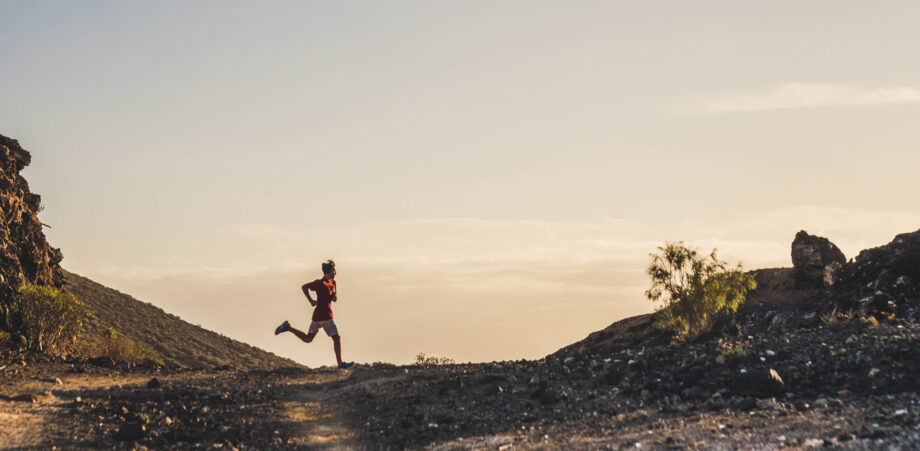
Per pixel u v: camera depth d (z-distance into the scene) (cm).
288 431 1146
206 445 1038
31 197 2867
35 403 1215
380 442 1081
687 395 1162
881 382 1074
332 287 1673
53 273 2889
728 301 1986
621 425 1009
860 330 1409
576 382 1388
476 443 999
